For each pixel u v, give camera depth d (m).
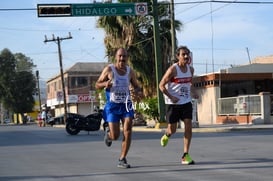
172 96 14.48
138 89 14.48
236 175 12.31
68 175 13.40
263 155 16.67
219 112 54.66
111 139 14.72
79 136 36.06
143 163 15.34
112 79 13.77
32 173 14.13
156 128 42.19
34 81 148.75
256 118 46.81
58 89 126.12
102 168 14.56
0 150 23.25
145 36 54.28
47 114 97.44
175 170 13.51
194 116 41.47
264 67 60.44
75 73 115.19
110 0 49.28
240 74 55.66
